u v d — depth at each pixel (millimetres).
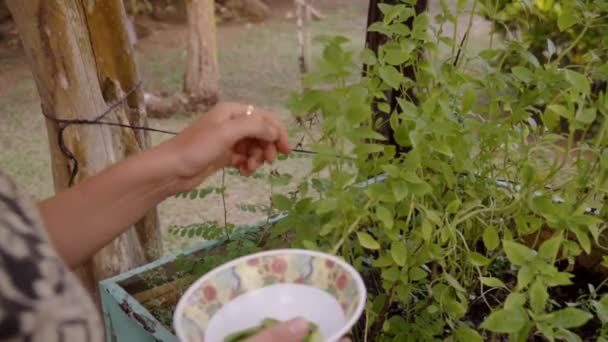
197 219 2980
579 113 907
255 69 5531
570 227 851
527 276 748
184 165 831
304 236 997
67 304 417
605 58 1251
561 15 989
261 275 719
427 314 1018
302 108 827
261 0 7574
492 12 1133
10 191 423
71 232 785
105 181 809
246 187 3223
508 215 1085
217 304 690
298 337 512
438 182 1022
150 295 1248
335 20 7078
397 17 1176
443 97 917
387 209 879
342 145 878
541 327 710
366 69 1146
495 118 1110
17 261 401
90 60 1580
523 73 978
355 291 654
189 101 4559
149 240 1796
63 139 1572
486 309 1208
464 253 1082
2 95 5098
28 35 1492
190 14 4434
